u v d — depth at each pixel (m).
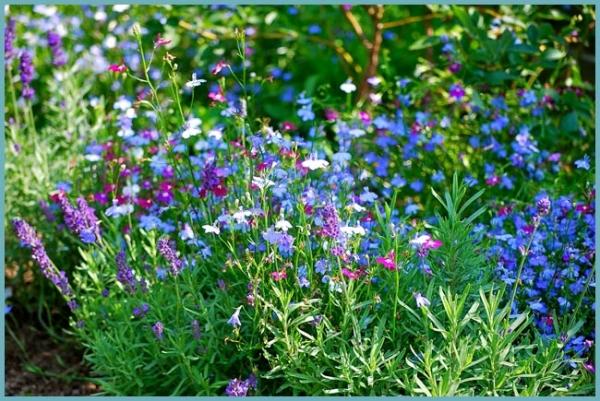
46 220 5.98
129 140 5.73
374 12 7.40
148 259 5.12
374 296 4.24
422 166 6.12
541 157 6.08
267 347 4.32
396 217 5.73
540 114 6.28
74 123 6.49
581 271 5.02
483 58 6.31
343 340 4.16
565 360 4.21
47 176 6.06
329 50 8.63
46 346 5.86
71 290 5.00
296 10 8.00
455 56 6.49
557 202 5.22
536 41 6.31
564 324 4.40
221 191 4.66
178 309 4.46
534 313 4.77
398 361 4.07
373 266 4.41
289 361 4.26
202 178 4.80
